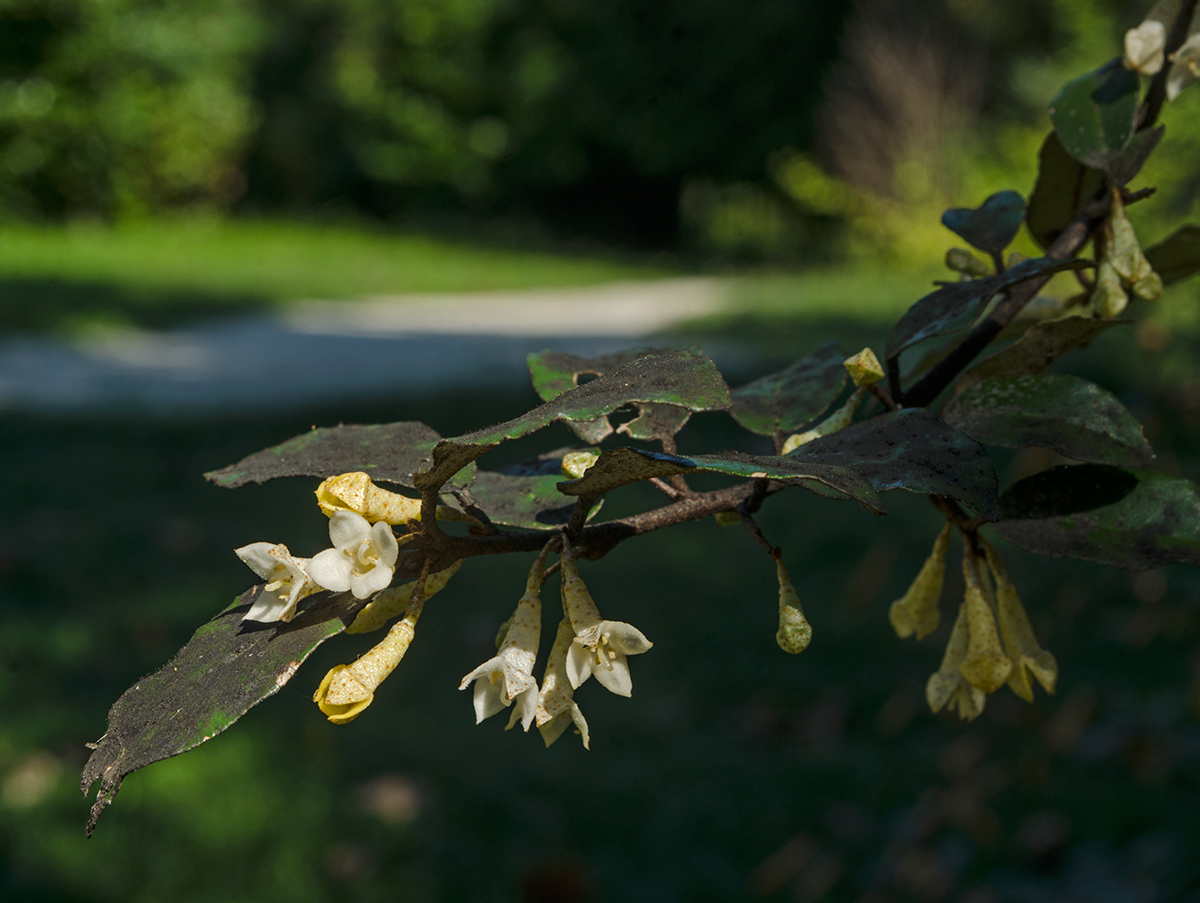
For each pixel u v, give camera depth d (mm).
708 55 24984
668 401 751
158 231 22359
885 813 3570
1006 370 1158
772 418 1302
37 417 8469
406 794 3654
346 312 16266
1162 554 1011
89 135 20953
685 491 1055
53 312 13383
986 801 3576
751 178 25641
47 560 5453
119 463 7273
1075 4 12742
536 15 27375
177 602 5008
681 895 3217
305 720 4145
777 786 3760
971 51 20516
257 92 27922
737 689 4406
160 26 21406
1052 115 1322
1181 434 4012
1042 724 3938
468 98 28781
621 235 29156
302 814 3562
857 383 1048
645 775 3848
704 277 22453
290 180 28938
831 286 18219
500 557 5875
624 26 25719
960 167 19531
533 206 29703
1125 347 6715
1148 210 7445
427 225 28734
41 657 4426
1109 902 3020
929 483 890
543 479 1105
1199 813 3385
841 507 6656
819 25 24109
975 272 1346
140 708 802
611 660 829
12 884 3109
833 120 21812
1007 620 1095
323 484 805
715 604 5230
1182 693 4012
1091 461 1041
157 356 11758
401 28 28203
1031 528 1062
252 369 11109
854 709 4215
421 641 4820
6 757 3693
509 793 3715
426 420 8453
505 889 3230
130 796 3627
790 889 3232
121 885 3172
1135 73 1318
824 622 4977
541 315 16422
